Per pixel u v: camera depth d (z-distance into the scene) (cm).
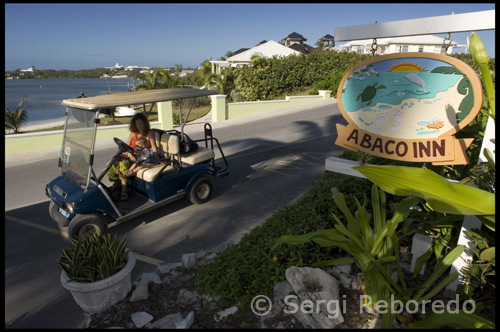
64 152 546
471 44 247
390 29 411
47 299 383
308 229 430
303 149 1037
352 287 328
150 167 569
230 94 2336
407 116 358
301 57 2430
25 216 619
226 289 341
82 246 352
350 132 395
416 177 247
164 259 456
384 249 325
